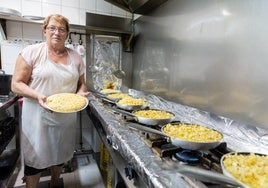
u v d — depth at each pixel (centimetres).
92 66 240
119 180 125
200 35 134
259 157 63
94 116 164
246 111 103
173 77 169
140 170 68
